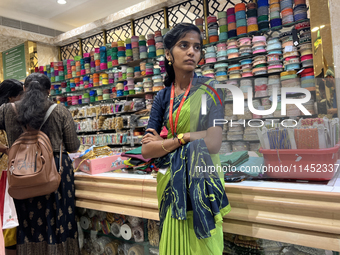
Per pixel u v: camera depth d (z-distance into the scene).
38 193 1.33
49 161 1.34
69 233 1.49
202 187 0.76
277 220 0.84
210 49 3.18
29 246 1.47
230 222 0.96
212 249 0.79
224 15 3.12
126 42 3.84
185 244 0.81
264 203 0.86
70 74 4.67
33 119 1.33
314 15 2.07
